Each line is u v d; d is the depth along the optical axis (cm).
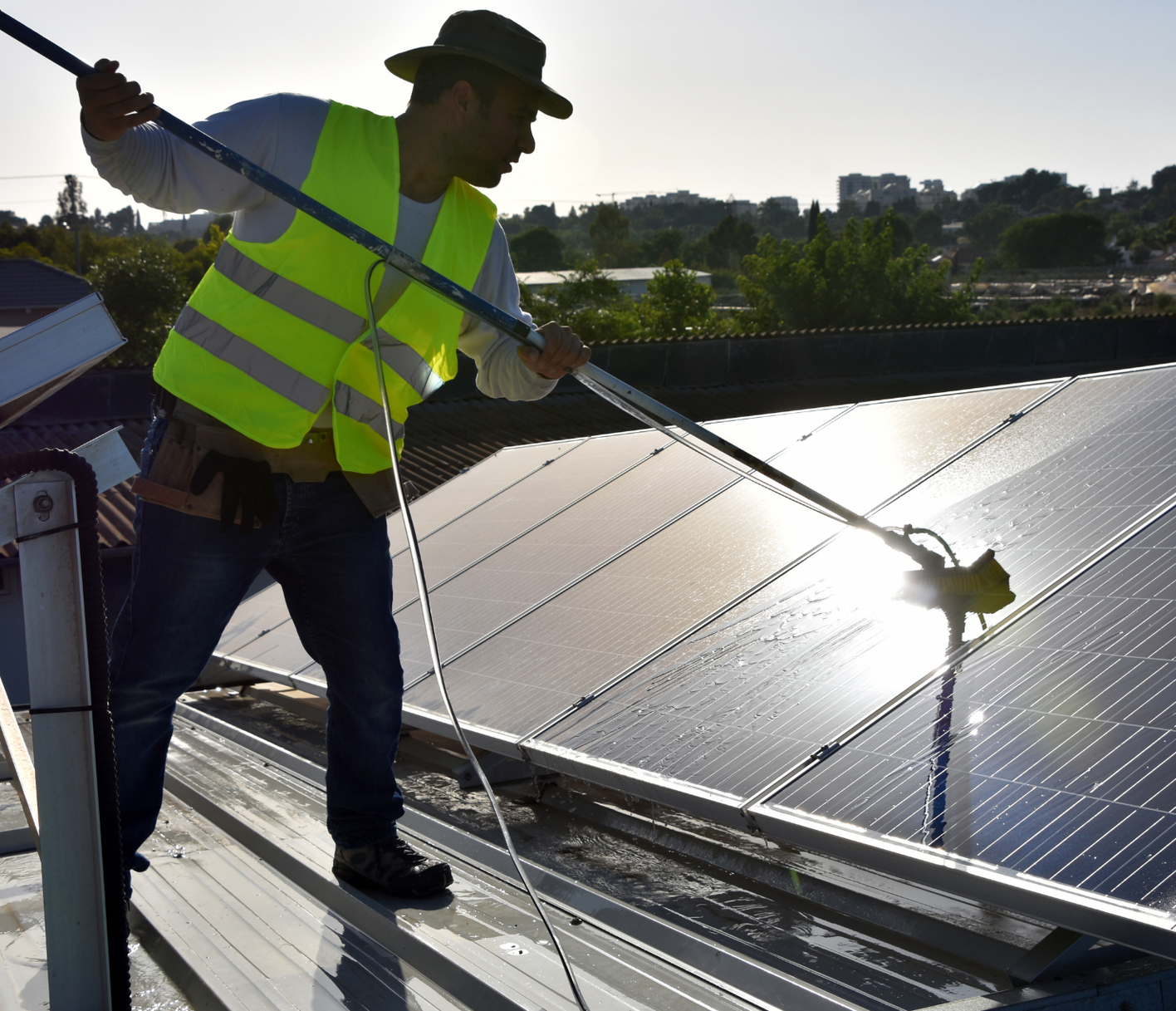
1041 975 172
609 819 295
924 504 320
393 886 230
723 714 259
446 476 1288
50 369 151
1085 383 349
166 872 252
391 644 244
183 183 206
